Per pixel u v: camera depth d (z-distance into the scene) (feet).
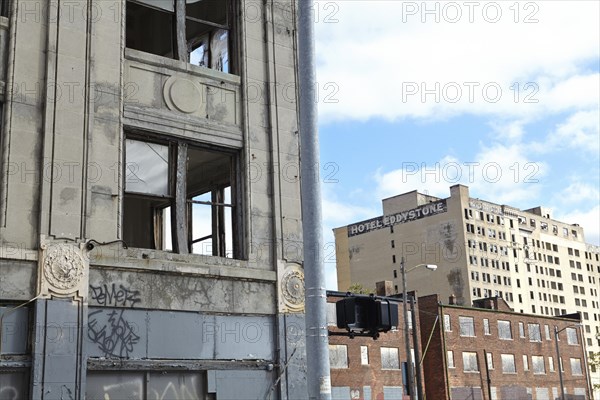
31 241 37.29
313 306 25.45
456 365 198.49
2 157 37.68
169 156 44.19
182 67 45.27
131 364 38.58
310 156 26.76
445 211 424.46
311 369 24.99
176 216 43.24
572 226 551.18
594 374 395.96
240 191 46.34
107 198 40.14
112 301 38.83
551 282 506.48
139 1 44.86
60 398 35.86
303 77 27.71
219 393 41.50
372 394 171.73
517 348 224.33
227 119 46.70
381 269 440.04
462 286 410.11
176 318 41.04
